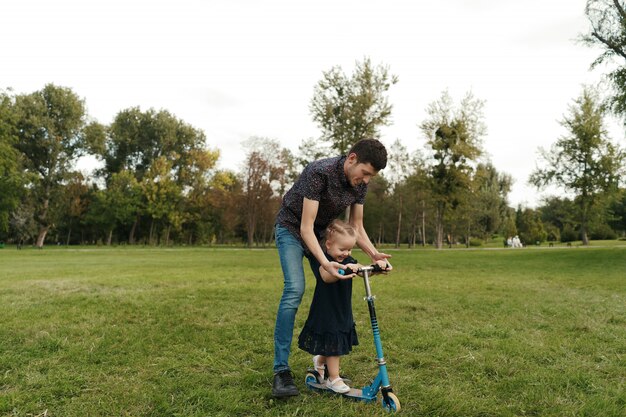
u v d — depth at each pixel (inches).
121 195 2102.6
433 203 1673.2
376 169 126.9
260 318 229.0
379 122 1354.6
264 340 185.5
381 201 2090.3
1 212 1537.9
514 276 474.3
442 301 283.4
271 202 1918.1
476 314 242.5
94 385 134.6
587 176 1573.6
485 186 2662.4
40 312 238.4
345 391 126.6
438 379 141.7
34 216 1967.3
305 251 139.6
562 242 2536.9
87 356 160.6
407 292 322.7
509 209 2952.8
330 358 129.9
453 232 2405.3
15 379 137.0
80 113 1946.4
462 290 340.5
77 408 117.7
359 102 1326.3
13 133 1817.2
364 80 1346.0
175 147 2325.3
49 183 1920.5
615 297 308.7
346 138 1362.0
